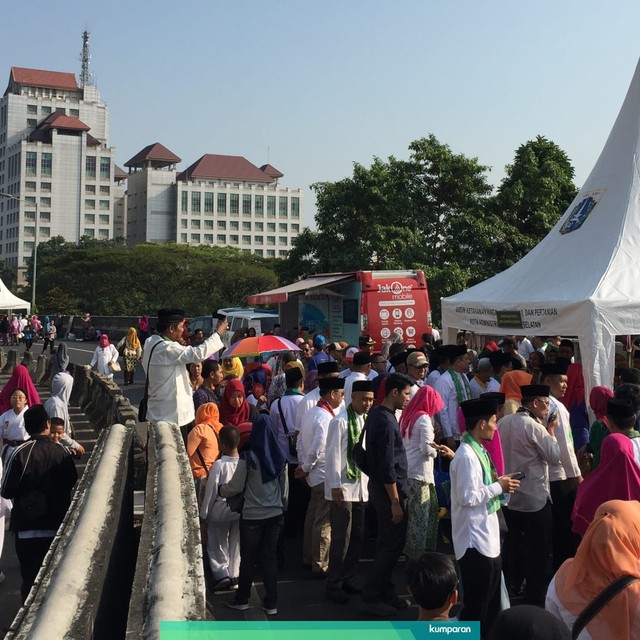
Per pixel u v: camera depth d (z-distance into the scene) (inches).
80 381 773.9
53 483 251.9
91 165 6461.6
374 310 686.5
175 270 2925.7
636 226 439.8
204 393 355.9
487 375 352.5
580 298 382.6
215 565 277.7
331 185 1350.9
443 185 1275.8
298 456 307.0
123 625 201.5
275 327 842.8
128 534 244.1
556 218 1278.3
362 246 1250.0
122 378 1128.8
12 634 112.3
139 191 6978.4
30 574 251.1
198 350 301.0
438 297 1198.3
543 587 252.2
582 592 141.9
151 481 212.7
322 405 302.2
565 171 1352.1
